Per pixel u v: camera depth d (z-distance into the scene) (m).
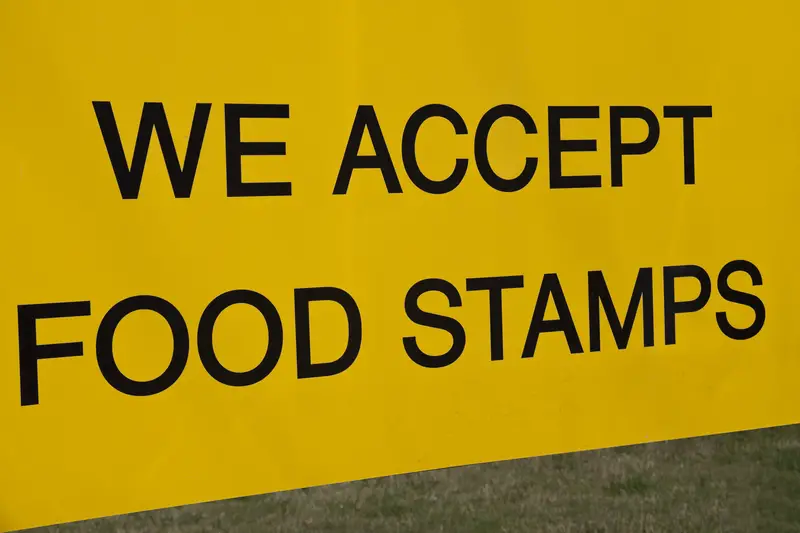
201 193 1.85
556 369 2.11
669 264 2.19
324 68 1.93
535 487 4.59
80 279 1.78
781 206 2.28
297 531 4.14
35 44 1.76
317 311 1.93
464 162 2.03
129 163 1.81
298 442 1.92
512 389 2.07
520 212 2.07
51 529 3.93
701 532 4.40
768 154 2.26
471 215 2.04
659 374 2.19
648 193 2.17
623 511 4.51
